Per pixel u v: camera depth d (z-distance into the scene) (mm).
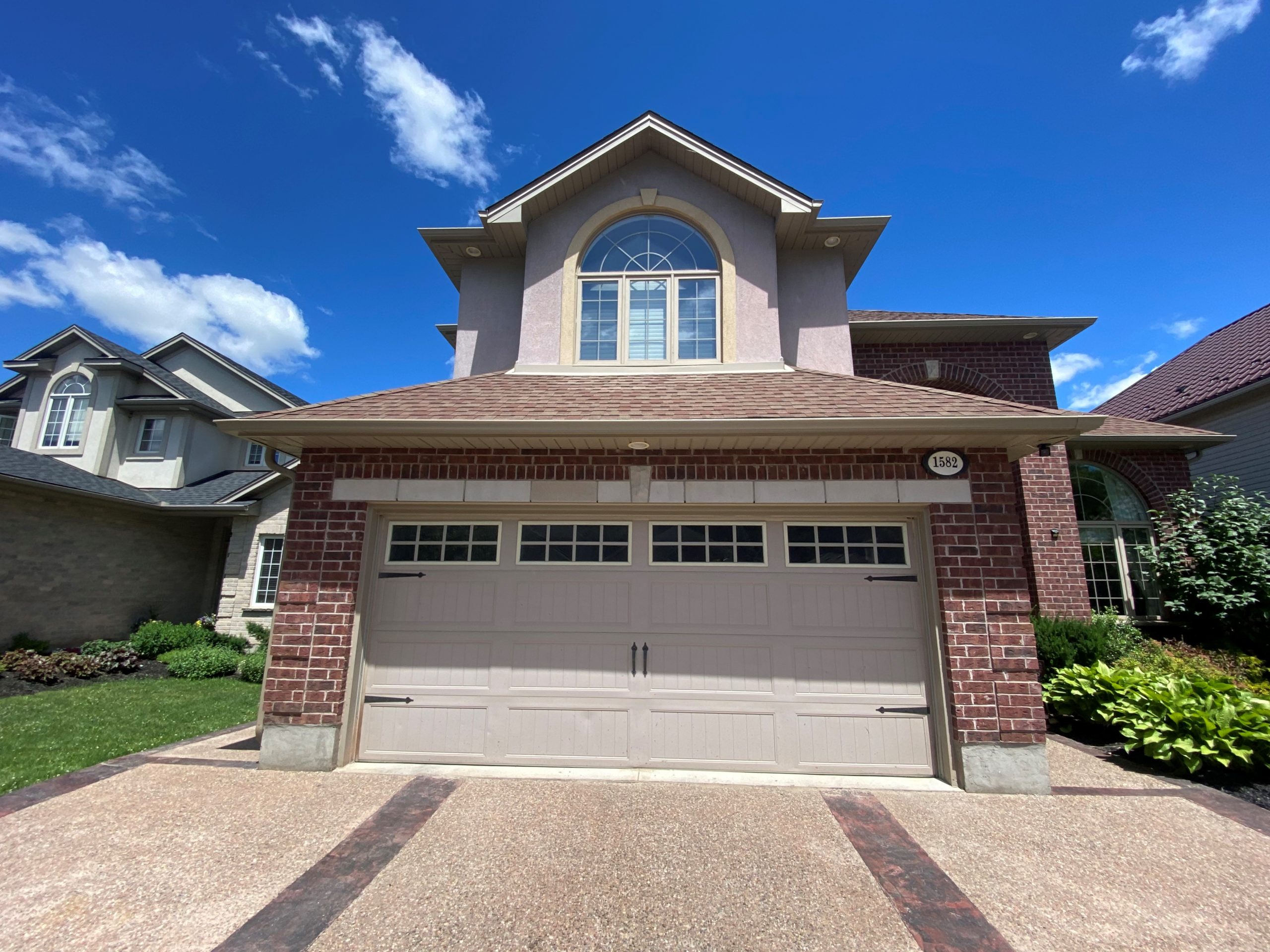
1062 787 5402
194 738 6992
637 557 6090
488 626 6031
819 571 5965
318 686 5738
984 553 5672
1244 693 6125
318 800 4953
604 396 6625
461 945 3135
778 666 5832
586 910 3451
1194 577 10164
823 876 3855
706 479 6020
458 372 8992
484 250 9172
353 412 5934
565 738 5816
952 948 3137
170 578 15258
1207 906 3520
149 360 18953
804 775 5629
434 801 4961
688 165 8727
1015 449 5918
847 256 9227
